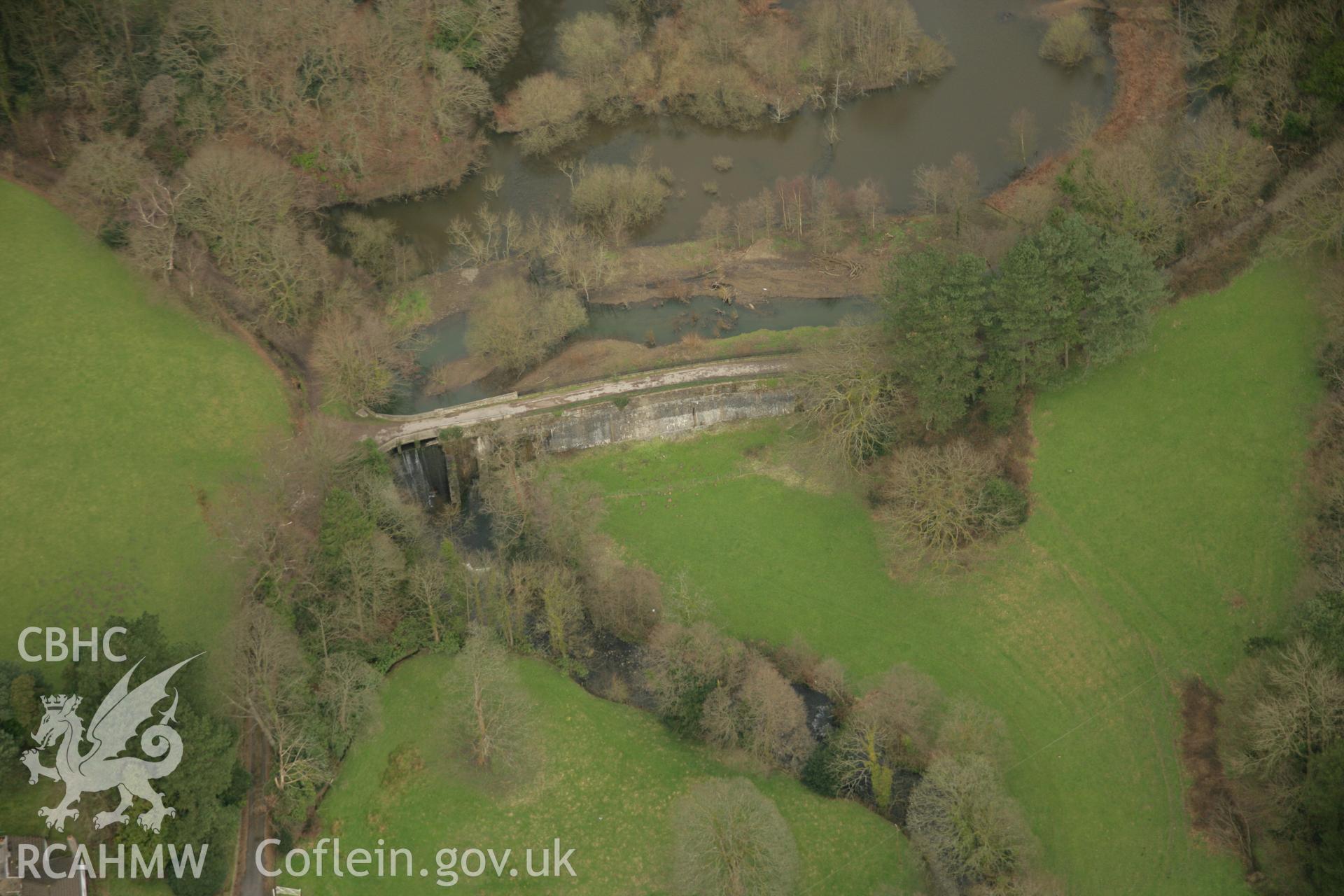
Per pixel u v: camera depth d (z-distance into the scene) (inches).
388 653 7834.6
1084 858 7357.3
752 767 7534.5
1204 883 7239.2
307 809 7308.1
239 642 7485.2
